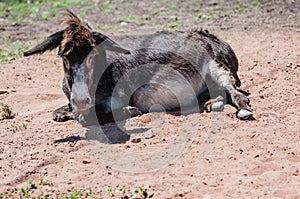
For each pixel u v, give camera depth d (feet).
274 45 103.96
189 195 54.65
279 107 74.43
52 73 96.94
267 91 80.59
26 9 161.79
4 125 74.59
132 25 131.03
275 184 55.67
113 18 141.79
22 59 105.29
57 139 69.21
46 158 64.28
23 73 96.94
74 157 64.23
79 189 57.36
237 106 73.31
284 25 120.67
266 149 62.64
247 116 70.44
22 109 81.05
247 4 144.97
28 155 65.31
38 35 131.13
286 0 145.79
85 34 68.03
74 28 68.49
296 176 57.00
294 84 82.99
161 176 58.85
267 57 96.43
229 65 80.43
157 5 153.69
